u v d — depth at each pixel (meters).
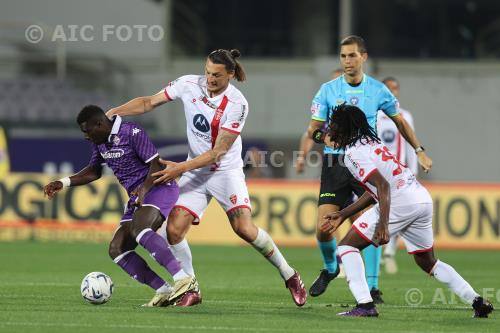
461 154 90.06
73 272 45.50
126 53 91.81
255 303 32.44
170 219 30.41
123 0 91.56
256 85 91.56
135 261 29.55
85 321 26.16
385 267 49.75
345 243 27.95
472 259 59.03
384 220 26.44
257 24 98.31
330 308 30.78
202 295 35.41
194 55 97.62
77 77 91.62
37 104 88.06
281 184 67.19
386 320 27.39
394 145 44.09
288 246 66.75
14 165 79.50
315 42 97.88
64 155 79.56
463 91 90.44
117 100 91.62
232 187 30.33
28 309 29.12
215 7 97.88
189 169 28.86
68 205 69.62
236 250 63.28
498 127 89.88
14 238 70.00
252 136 91.06
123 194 69.06
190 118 30.38
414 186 27.64
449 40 98.31
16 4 91.62
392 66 91.12
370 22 98.12
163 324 25.67
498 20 98.12
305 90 91.12
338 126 27.14
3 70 91.12
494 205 65.94
